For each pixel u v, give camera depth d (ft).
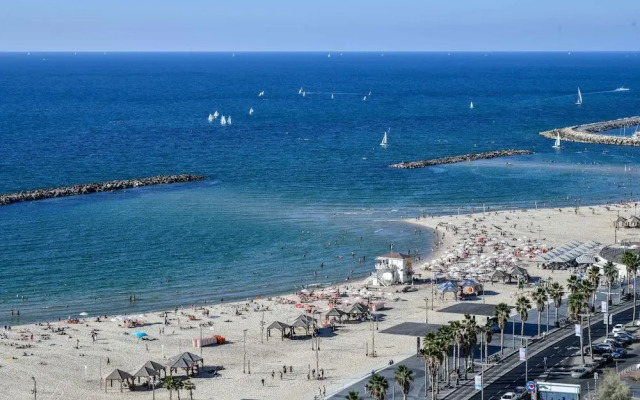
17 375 475.31
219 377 476.54
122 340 536.83
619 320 554.05
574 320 546.67
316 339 534.78
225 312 595.88
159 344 530.27
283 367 487.20
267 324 570.05
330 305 609.01
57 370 484.74
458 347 462.60
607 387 402.72
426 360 424.87
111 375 456.86
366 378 468.75
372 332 544.21
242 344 533.55
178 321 574.56
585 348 496.23
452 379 459.73
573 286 538.47
